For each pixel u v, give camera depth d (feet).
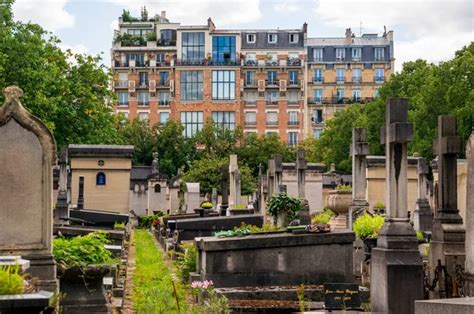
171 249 111.65
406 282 49.98
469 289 47.16
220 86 422.82
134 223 222.69
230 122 422.82
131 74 424.05
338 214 102.99
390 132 52.34
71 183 183.32
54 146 47.93
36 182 47.62
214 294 55.31
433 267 58.13
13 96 47.65
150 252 120.37
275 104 427.74
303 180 123.24
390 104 53.06
